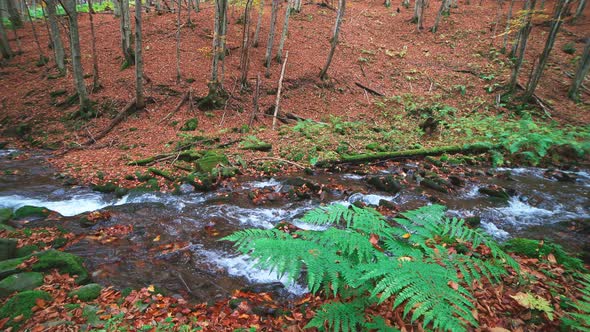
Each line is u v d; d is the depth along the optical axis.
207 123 12.37
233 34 17.66
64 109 12.69
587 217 6.29
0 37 15.82
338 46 18.39
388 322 2.61
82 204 6.92
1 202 6.84
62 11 22.09
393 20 22.77
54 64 15.13
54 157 9.87
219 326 3.19
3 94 13.61
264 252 2.42
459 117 13.11
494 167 9.32
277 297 3.83
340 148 10.07
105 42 16.66
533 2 12.27
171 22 18.14
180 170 8.72
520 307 3.04
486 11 22.62
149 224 5.90
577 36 17.88
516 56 16.50
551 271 3.65
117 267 4.48
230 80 14.32
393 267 2.25
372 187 7.76
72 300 3.54
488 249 4.14
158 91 13.30
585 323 2.65
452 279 2.22
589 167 9.44
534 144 9.99
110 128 11.63
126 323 3.16
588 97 13.88
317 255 2.48
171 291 3.97
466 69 16.52
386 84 15.98
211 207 6.75
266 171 8.71
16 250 4.66
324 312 2.44
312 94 14.73
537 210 6.66
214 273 4.41
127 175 8.23
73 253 4.82
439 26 21.05
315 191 7.45
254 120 12.87
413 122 12.70
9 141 11.45
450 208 6.59
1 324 3.07
